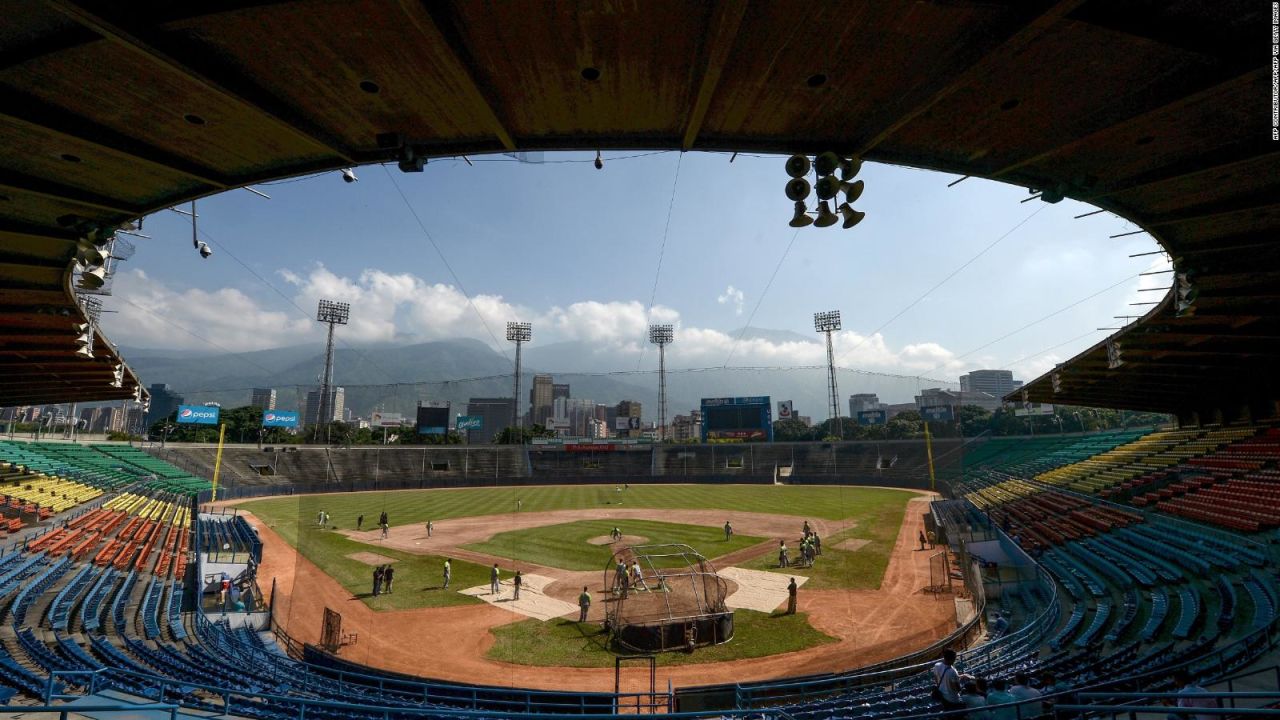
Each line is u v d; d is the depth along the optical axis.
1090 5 6.18
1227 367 29.64
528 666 16.86
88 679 11.30
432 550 33.16
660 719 9.02
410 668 16.70
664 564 29.03
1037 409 115.88
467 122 8.48
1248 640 12.31
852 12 6.35
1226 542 22.30
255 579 25.98
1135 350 26.78
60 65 6.77
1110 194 10.42
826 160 8.87
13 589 20.47
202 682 12.74
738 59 7.21
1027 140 8.84
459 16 6.43
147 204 10.71
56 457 54.09
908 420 116.94
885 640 18.45
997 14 6.30
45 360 22.94
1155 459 39.75
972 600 22.23
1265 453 30.59
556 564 29.38
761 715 11.71
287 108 8.01
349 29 6.39
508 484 83.62
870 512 47.41
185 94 7.41
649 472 91.19
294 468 80.94
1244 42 6.64
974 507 42.69
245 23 6.21
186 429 96.88
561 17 6.50
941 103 7.85
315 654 17.64
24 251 12.69
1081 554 26.12
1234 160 9.05
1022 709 8.51
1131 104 7.86
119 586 23.00
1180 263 14.74
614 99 8.10
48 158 8.88
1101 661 13.55
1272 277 15.63
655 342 114.94
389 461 88.88
